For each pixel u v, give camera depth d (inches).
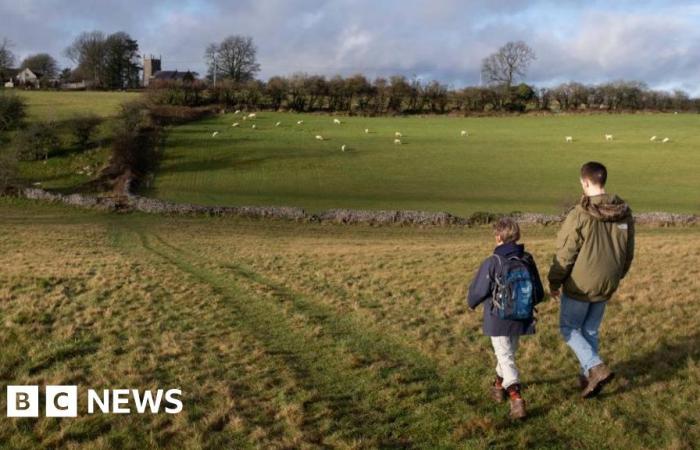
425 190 2241.6
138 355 370.6
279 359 361.1
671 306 450.6
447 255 820.0
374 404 295.4
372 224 1603.1
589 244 271.9
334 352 378.0
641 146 3174.2
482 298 276.4
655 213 1496.1
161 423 276.5
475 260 745.6
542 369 333.4
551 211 1803.6
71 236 1311.5
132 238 1302.9
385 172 2576.3
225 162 2694.4
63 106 3860.7
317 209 1873.8
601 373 271.0
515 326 273.4
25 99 3230.8
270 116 4013.3
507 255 274.5
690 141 3304.6
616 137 3476.9
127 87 6205.7
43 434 268.4
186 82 4183.1
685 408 275.9
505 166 2716.5
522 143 3292.3
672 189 2217.0
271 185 2333.9
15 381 333.1
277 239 1300.4
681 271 592.1
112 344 394.9
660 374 315.9
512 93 4480.8
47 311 479.2
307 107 4325.8
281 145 3065.9
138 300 530.6
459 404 291.7
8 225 1524.4
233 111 4089.6
